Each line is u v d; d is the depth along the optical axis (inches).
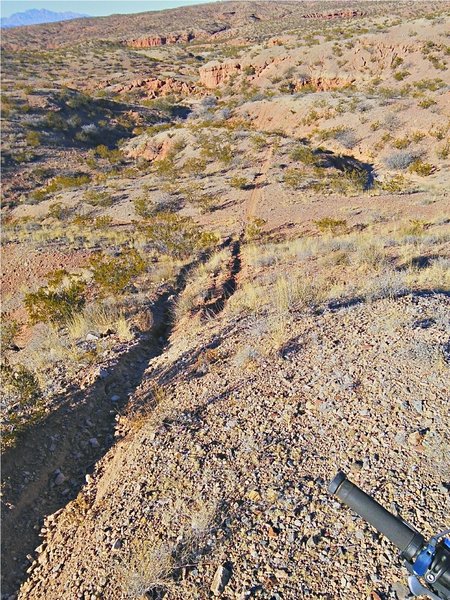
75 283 493.0
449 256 420.2
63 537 187.5
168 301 470.6
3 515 199.3
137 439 223.6
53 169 1656.0
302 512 152.7
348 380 210.5
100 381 294.0
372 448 171.0
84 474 225.9
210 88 2955.2
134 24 6648.6
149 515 172.9
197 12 7022.6
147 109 2554.1
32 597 167.2
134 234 813.9
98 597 150.2
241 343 284.7
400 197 932.0
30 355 382.9
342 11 5231.3
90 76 3358.8
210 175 1284.4
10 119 1988.2
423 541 74.5
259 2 7303.2
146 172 1502.2
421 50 2193.7
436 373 200.1
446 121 1357.0
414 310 267.9
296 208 905.5
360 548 136.6
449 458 157.5
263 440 190.5
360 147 1423.5
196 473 183.9
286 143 1456.7
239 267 562.9
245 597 132.3
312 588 130.1
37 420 251.3
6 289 637.3
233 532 152.6
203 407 226.4
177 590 140.3
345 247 515.5
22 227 1032.2
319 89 2437.3
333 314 288.0
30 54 3986.2
